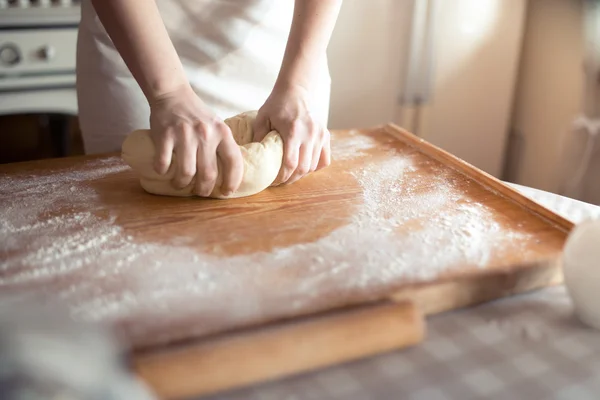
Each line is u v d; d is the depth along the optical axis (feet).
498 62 5.92
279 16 3.67
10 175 2.98
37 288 2.02
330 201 2.73
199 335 1.76
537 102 6.15
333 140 3.50
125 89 3.51
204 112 2.70
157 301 1.94
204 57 3.61
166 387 1.59
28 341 1.12
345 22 5.70
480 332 1.91
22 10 5.08
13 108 5.35
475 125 6.15
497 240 2.37
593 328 1.93
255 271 2.13
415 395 1.62
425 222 2.52
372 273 2.11
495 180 2.85
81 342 1.17
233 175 2.62
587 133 5.03
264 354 1.67
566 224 2.45
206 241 2.36
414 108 6.00
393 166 3.14
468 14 5.61
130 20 2.63
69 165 3.13
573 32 5.55
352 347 1.75
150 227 2.47
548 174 6.15
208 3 3.50
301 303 1.92
